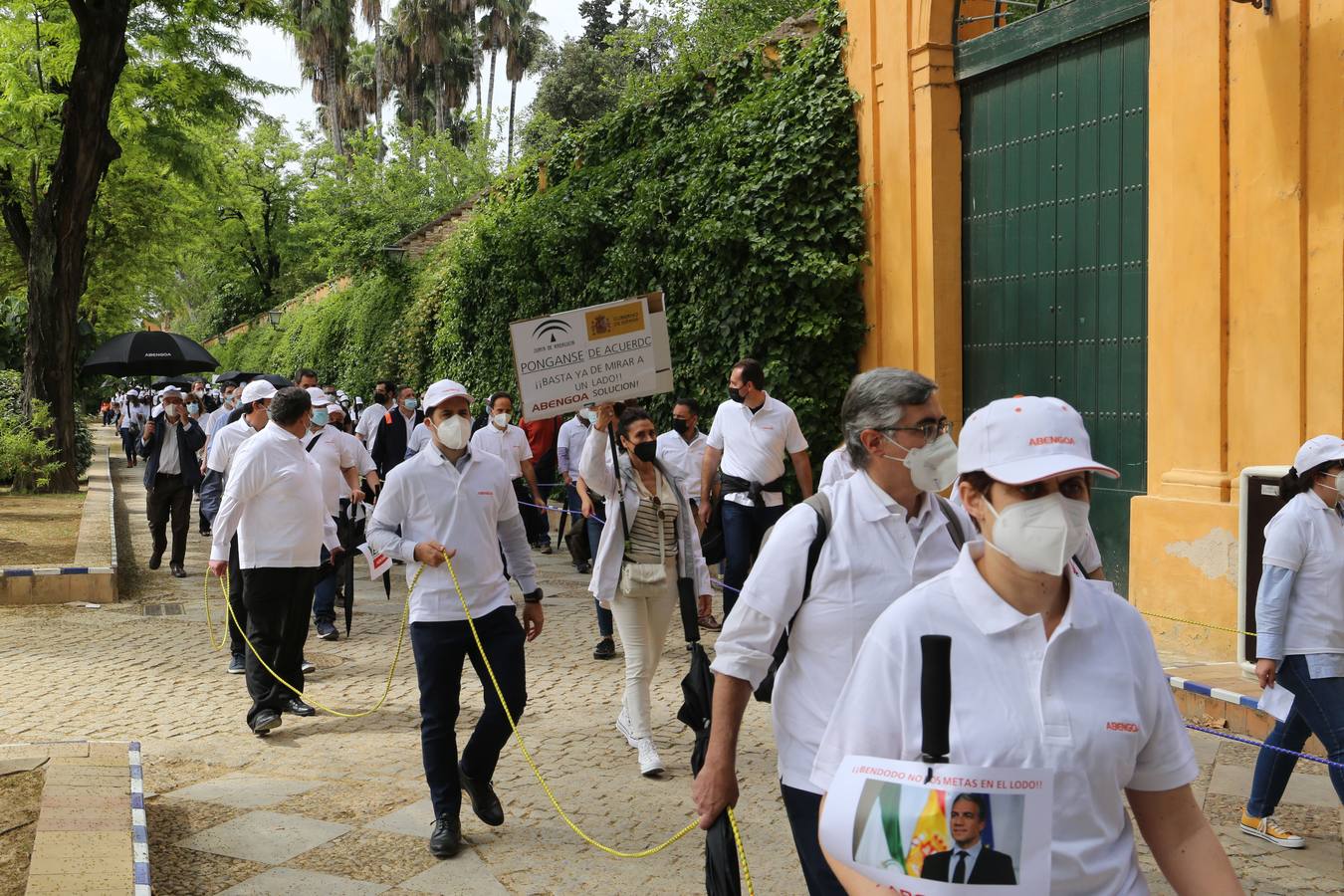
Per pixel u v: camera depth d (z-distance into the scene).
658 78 15.78
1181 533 8.15
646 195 14.39
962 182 10.86
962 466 2.15
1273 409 7.62
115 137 22.25
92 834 4.46
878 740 2.15
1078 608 2.13
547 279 17.78
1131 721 2.12
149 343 20.86
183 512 13.09
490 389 19.77
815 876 2.92
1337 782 4.70
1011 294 10.31
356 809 5.45
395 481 5.23
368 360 28.58
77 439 25.41
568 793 5.70
